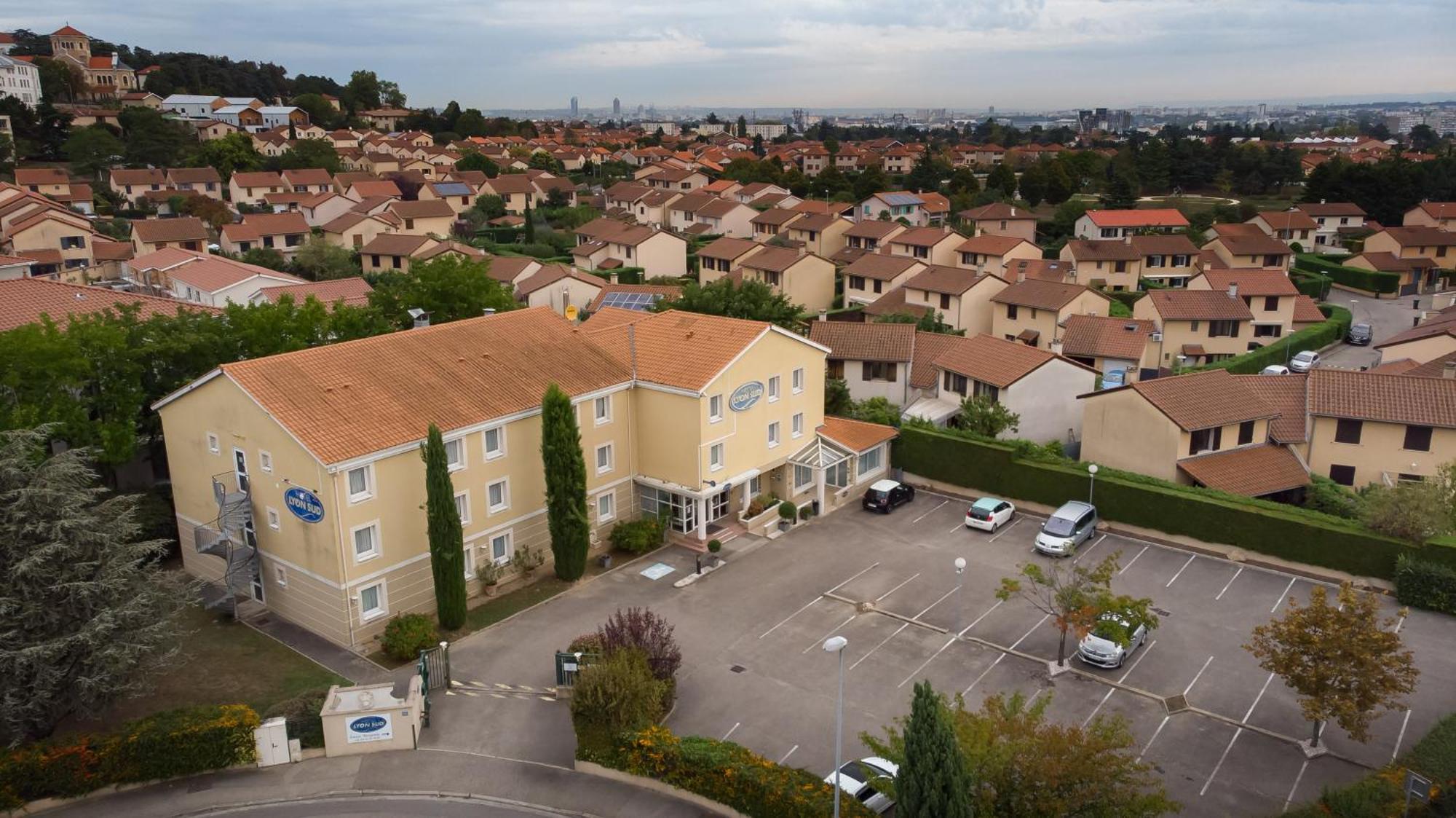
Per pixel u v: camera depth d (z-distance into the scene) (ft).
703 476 159.84
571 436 143.33
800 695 119.34
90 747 100.27
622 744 103.60
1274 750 107.96
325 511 124.57
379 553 130.52
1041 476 177.06
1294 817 89.97
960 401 220.43
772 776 95.40
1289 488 174.40
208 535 137.59
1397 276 405.18
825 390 207.31
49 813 98.43
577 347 165.68
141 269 321.93
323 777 104.17
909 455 193.98
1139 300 323.57
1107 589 122.52
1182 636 133.59
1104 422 187.83
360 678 122.11
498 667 126.00
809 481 186.09
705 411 157.69
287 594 136.15
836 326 245.24
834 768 103.60
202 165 566.77
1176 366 287.28
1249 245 409.08
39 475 104.73
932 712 76.64
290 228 431.43
